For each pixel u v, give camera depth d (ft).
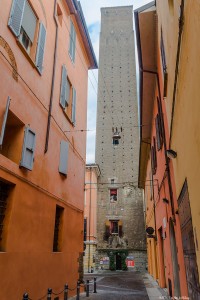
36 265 26.35
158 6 26.32
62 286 32.81
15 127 26.84
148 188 69.26
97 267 119.96
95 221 121.70
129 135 150.20
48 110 33.01
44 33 33.06
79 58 49.47
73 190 40.63
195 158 13.55
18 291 22.74
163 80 25.95
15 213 23.56
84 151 48.83
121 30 185.88
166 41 21.34
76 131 44.47
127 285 58.34
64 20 42.70
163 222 37.04
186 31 12.98
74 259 38.45
